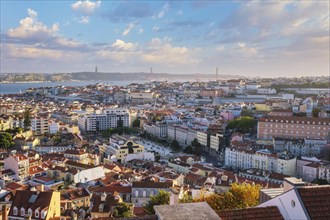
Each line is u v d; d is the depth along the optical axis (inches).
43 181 7524.6
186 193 5866.1
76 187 6919.3
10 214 4714.6
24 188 6658.5
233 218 1747.0
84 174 7834.6
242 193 3452.3
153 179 7381.9
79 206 5821.9
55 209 4911.4
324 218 1651.1
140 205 6417.3
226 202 3363.7
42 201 4766.2
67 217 4857.3
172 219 1457.9
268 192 2284.7
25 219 4530.0
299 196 1728.6
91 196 6225.4
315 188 1776.6
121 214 5024.6
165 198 4507.9
